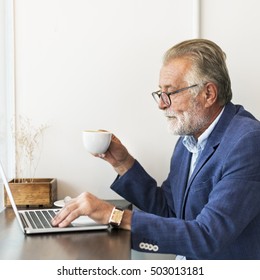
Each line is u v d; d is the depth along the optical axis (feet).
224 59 3.64
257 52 4.75
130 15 4.62
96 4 4.59
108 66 4.64
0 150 4.47
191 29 4.66
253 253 3.34
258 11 4.71
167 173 4.77
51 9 4.56
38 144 4.65
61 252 2.55
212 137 3.49
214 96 3.51
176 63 3.51
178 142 4.28
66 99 4.64
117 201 4.61
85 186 4.73
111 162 4.14
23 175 4.65
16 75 4.58
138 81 4.67
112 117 4.69
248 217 3.00
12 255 2.50
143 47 4.65
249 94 4.77
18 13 4.53
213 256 3.37
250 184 3.04
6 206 4.14
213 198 3.06
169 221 2.96
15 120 4.60
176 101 3.51
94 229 3.02
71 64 4.62
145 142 4.74
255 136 3.18
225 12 4.69
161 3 4.63
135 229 2.92
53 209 3.80
